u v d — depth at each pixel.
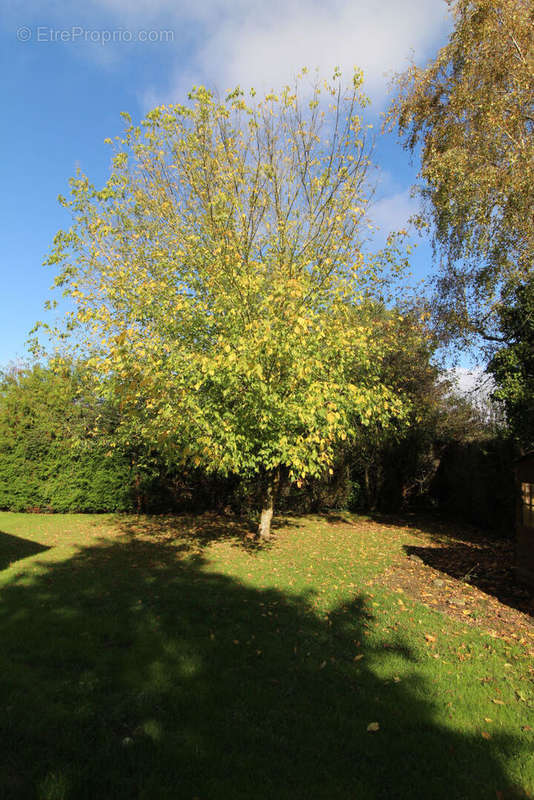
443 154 9.83
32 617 4.51
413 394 12.04
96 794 2.31
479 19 9.62
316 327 6.71
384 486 14.17
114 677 3.42
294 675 3.54
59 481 11.74
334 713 3.04
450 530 11.16
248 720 2.94
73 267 9.49
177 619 4.58
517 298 9.61
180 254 8.23
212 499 12.51
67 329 8.91
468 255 10.38
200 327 7.50
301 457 6.59
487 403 13.01
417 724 2.95
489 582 6.30
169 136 10.31
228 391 6.25
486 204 9.29
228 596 5.36
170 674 3.48
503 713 3.10
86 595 5.22
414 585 6.10
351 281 7.96
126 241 9.90
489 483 11.29
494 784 2.45
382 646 4.11
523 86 9.07
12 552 7.32
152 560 7.00
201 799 2.29
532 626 4.68
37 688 3.23
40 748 2.62
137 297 7.72
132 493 11.91
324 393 6.41
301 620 4.69
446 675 3.60
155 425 6.51
